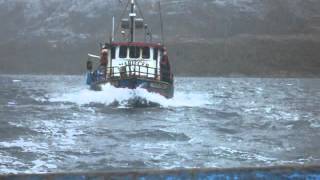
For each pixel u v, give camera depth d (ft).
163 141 206.59
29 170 139.74
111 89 372.58
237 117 332.60
